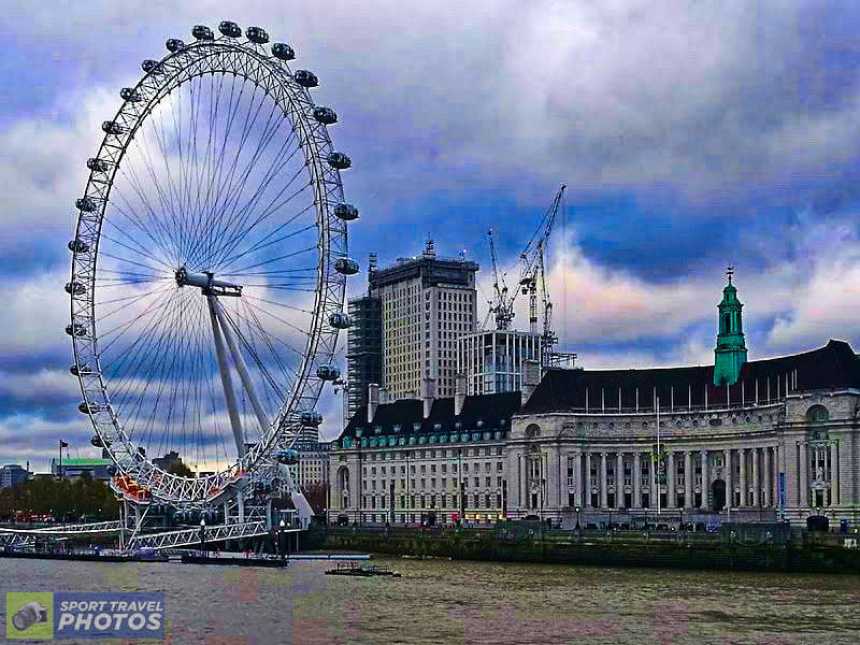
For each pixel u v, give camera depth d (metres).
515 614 135.50
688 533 194.00
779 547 184.50
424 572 188.88
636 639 119.12
